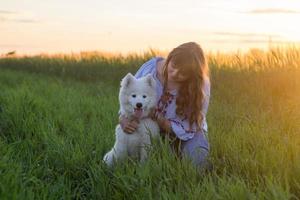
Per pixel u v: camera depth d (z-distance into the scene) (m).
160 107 5.70
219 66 13.46
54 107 9.19
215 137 6.27
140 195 4.66
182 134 5.68
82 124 7.53
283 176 4.78
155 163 5.11
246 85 11.34
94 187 5.07
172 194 4.51
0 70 21.61
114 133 6.75
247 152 5.56
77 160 5.79
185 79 5.57
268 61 12.47
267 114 8.23
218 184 4.75
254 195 4.41
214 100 10.39
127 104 5.51
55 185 5.02
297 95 10.09
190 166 5.09
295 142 5.81
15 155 6.15
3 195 4.21
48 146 6.43
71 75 18.64
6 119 8.34
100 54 20.08
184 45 5.61
